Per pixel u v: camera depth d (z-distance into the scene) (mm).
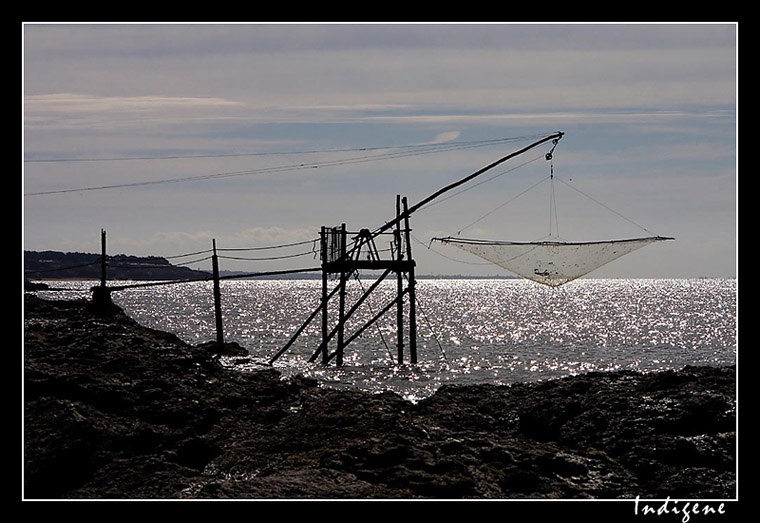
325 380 38812
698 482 17109
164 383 23672
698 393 21656
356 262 42031
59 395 21656
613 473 18047
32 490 17016
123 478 17453
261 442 19938
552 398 23625
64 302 45531
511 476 17016
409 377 40719
